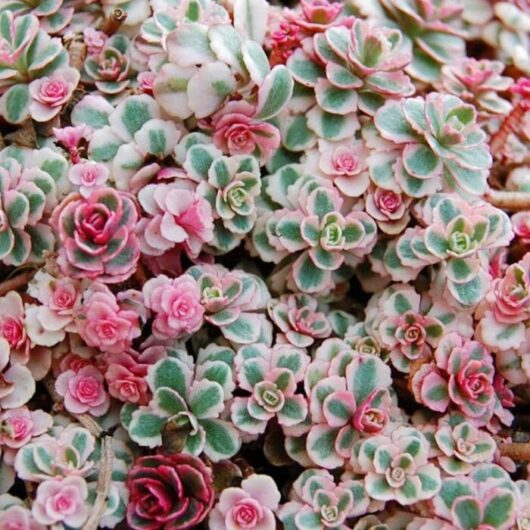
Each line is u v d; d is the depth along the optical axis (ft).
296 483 1.49
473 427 1.51
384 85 1.60
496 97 1.72
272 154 1.59
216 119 1.57
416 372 1.53
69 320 1.50
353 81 1.60
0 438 1.47
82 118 1.60
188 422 1.48
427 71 1.73
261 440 1.55
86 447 1.47
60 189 1.54
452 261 1.55
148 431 1.48
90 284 1.50
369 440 1.49
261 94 1.54
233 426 1.49
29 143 1.59
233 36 1.55
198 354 1.53
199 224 1.52
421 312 1.58
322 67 1.62
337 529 1.47
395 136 1.57
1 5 1.66
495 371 1.56
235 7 1.58
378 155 1.59
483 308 1.56
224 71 1.54
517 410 1.60
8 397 1.49
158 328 1.49
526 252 1.63
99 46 1.65
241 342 1.52
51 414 1.51
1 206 1.51
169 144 1.57
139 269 1.54
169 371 1.49
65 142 1.55
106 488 1.45
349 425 1.51
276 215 1.57
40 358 1.52
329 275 1.57
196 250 1.53
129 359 1.50
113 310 1.47
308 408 1.51
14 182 1.53
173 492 1.46
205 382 1.49
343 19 1.66
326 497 1.48
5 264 1.54
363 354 1.52
